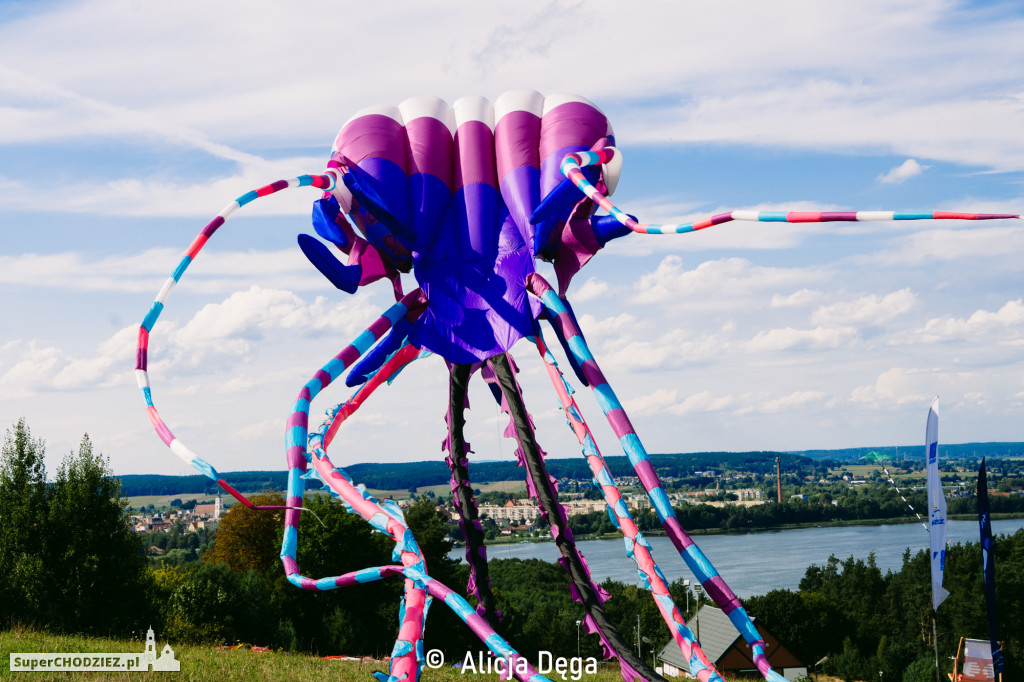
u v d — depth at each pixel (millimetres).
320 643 42500
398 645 12961
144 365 14133
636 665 14578
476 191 17109
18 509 29453
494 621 16781
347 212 16641
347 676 18000
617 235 16047
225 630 36469
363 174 16453
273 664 19219
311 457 14633
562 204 15875
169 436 13352
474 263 16859
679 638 13312
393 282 17562
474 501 16875
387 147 16859
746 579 124250
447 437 17031
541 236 16266
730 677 55281
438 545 49062
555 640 76062
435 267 16906
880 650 82875
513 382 16422
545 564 124250
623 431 14391
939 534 16828
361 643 42531
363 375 16016
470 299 16641
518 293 16406
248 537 51375
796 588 115000
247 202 15117
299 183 15586
